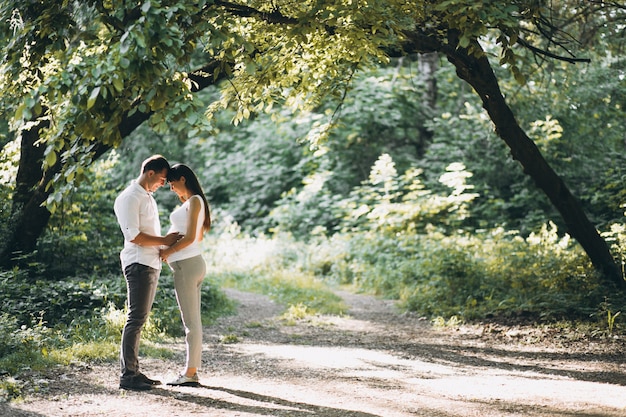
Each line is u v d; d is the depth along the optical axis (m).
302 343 8.92
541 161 10.12
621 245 11.42
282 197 22.66
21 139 10.20
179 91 5.48
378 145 22.20
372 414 5.43
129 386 5.98
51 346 7.27
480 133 19.52
